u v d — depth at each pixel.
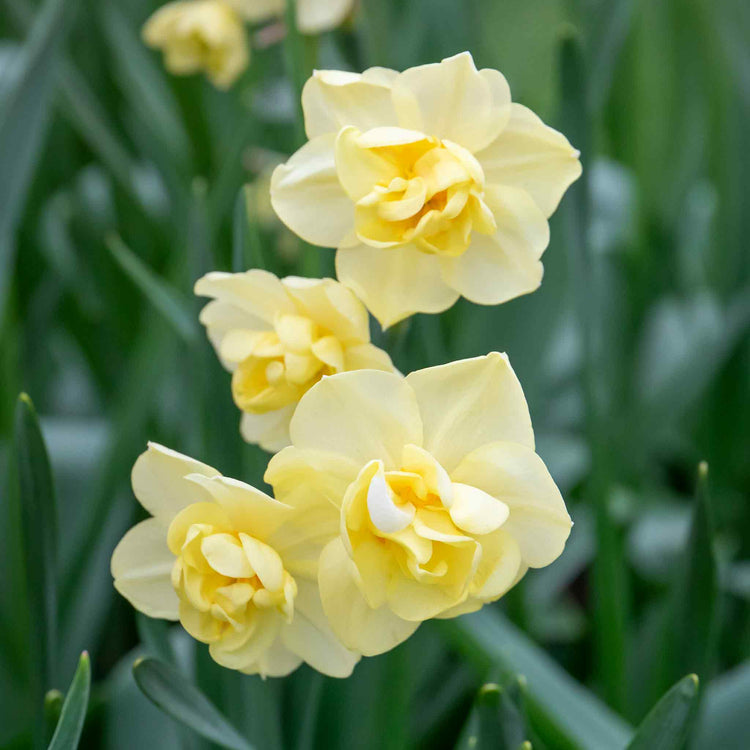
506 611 0.83
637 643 0.84
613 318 1.05
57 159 1.10
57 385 1.12
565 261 0.79
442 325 0.87
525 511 0.65
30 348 1.00
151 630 0.70
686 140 1.24
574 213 0.75
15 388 0.82
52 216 1.05
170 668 0.66
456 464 0.65
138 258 1.00
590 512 0.79
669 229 1.04
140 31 1.13
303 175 0.67
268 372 0.68
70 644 0.79
